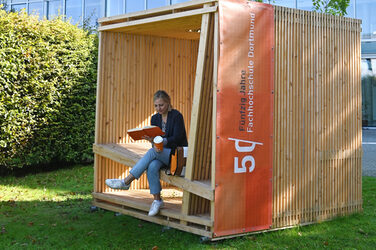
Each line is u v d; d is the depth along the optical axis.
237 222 3.98
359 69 4.93
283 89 4.31
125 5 14.70
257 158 4.10
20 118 7.05
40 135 7.45
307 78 4.50
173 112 4.49
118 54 5.43
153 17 4.52
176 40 5.97
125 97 5.54
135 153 4.95
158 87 5.85
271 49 4.18
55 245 3.82
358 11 14.64
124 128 5.57
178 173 4.15
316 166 4.57
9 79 6.89
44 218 4.75
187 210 4.14
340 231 4.24
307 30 4.50
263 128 4.13
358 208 4.96
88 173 7.80
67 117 7.82
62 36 7.62
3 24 6.82
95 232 4.23
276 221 4.28
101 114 5.30
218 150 3.85
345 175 4.84
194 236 4.09
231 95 3.91
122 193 5.33
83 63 7.98
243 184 4.01
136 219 4.75
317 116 4.57
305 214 4.48
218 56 3.84
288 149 4.35
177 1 13.96
